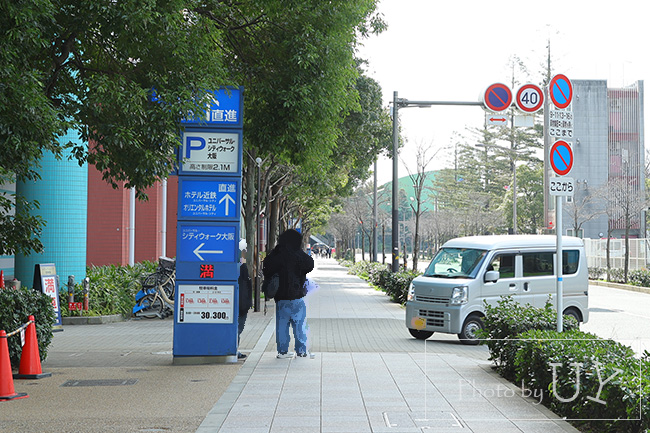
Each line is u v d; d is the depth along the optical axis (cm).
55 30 923
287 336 1139
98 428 670
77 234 1942
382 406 760
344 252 8731
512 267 1501
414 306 1473
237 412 733
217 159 1138
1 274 1448
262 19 1293
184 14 1142
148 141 998
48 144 839
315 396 818
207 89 1026
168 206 3703
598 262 4494
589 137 6688
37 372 974
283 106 1244
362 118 3106
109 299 1962
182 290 1119
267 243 3316
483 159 7969
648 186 6412
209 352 1114
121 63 1080
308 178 3094
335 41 1275
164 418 713
